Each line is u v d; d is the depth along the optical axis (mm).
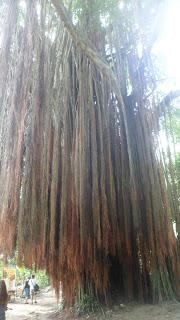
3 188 7129
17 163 6973
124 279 7547
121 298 7551
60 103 7102
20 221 6781
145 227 7102
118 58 7297
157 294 7141
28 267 7062
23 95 6965
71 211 6820
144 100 7496
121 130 7461
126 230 7082
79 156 6832
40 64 6938
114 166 7332
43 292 20047
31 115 6977
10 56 6672
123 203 7172
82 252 6695
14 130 7066
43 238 6785
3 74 6742
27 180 6891
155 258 7074
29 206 6824
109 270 7633
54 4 5539
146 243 7094
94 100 7379
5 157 7184
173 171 7473
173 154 7684
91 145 7016
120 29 7258
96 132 7211
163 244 6902
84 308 7789
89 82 7172
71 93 7223
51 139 7020
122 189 7203
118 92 6934
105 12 6840
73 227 6781
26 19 6660
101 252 7223
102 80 7320
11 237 6992
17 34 6898
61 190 6914
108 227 6859
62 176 6867
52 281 7504
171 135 7793
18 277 21516
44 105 6969
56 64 7090
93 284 7777
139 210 7102
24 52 6883
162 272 7156
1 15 6453
